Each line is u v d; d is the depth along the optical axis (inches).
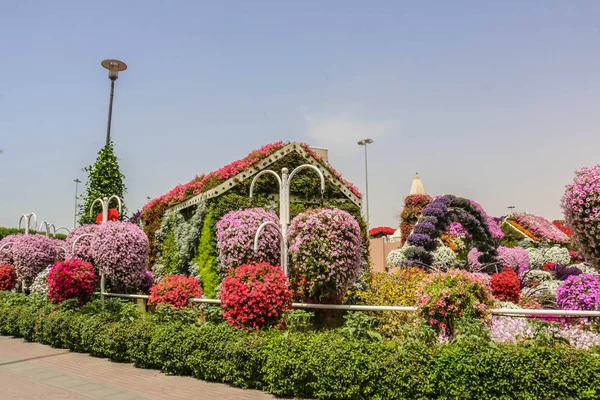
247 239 340.8
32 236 598.9
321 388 226.7
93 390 253.4
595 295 307.0
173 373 289.6
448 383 202.2
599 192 296.8
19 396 243.8
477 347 206.5
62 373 296.8
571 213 312.0
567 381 186.1
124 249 452.1
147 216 607.8
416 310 277.0
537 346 199.9
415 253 595.8
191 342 280.8
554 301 493.7
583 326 291.7
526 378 190.7
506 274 467.8
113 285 474.3
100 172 684.7
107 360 335.9
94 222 673.0
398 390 208.7
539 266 868.6
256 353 251.0
